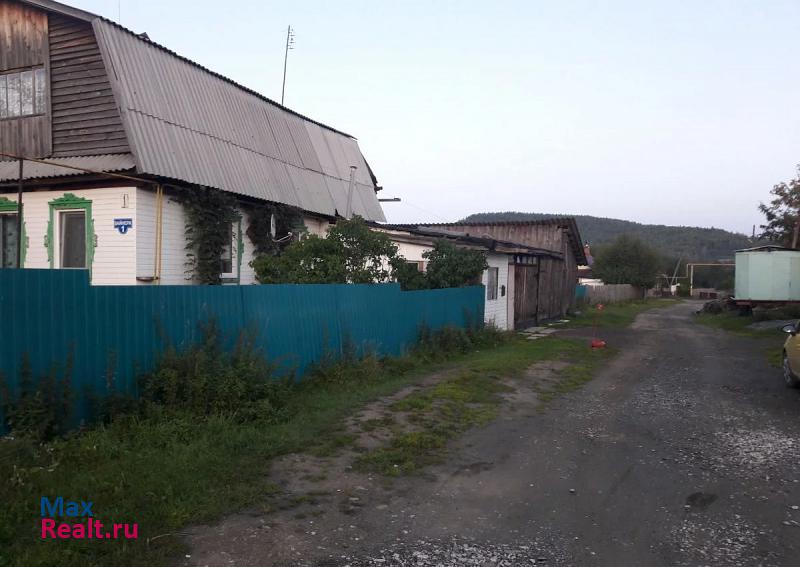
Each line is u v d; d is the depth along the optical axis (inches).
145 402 248.1
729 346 708.0
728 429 311.4
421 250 668.7
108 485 183.9
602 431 304.2
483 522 187.5
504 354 551.2
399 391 368.8
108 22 434.9
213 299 301.3
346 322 413.4
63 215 428.8
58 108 434.3
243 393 268.7
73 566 142.8
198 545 160.7
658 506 204.2
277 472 220.5
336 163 714.8
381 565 156.7
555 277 1035.3
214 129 502.0
